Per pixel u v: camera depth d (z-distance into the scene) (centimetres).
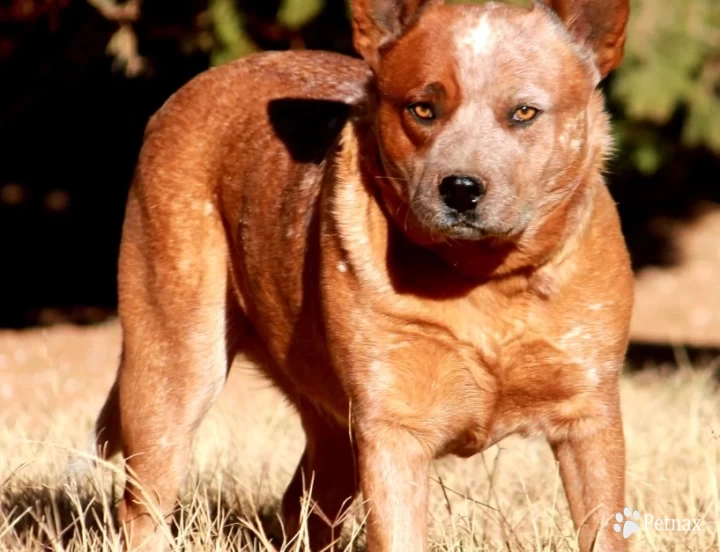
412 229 755
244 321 954
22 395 1625
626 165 2355
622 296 785
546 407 791
